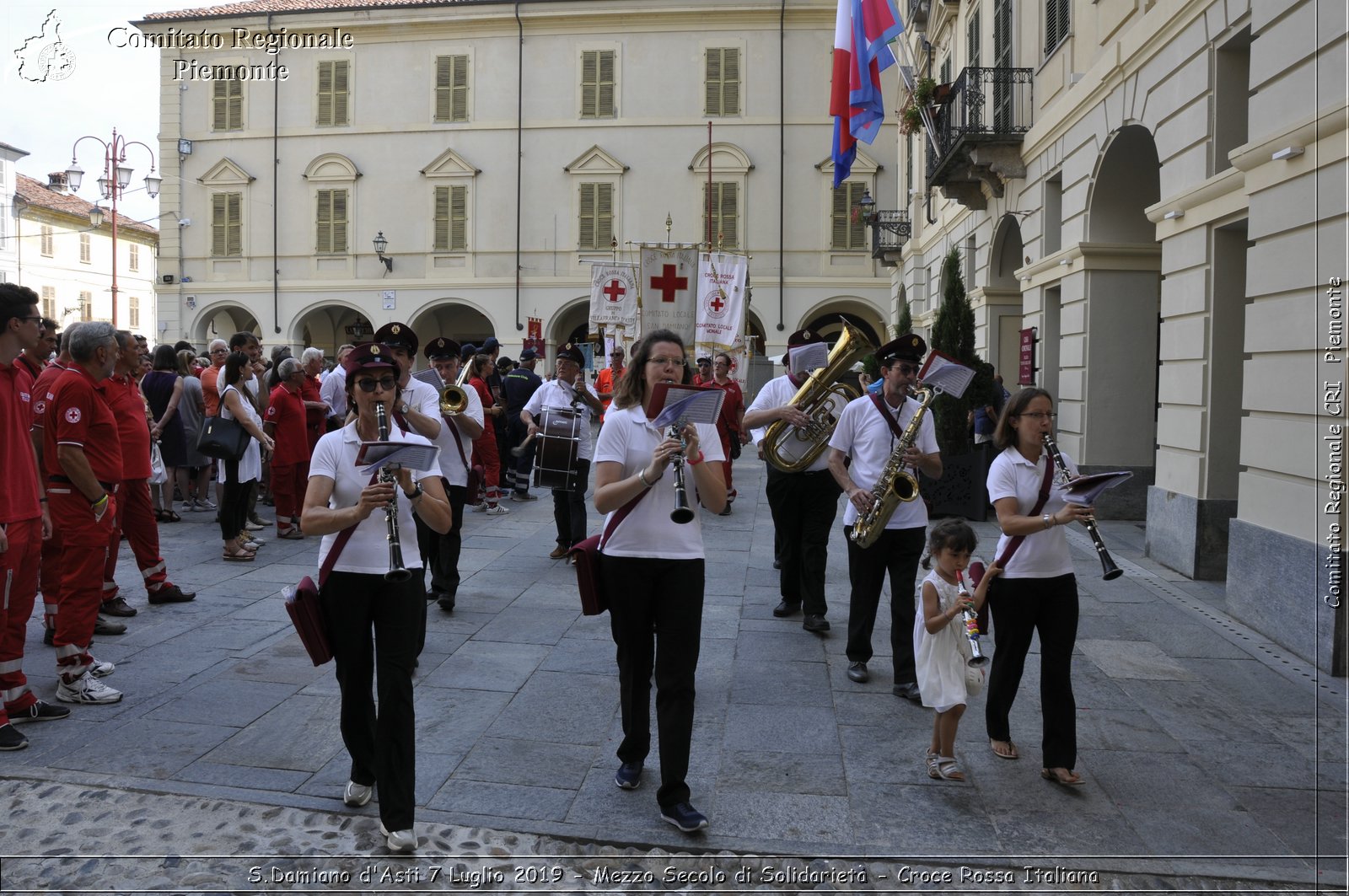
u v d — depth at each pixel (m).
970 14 17.16
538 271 28.73
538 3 28.20
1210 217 8.27
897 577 5.57
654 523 4.02
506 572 8.66
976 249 17.00
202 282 29.86
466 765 4.52
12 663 4.80
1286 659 6.26
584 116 28.48
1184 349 8.80
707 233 26.52
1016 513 4.33
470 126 28.72
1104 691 5.64
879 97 13.92
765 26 28.11
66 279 38.75
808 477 6.77
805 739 4.88
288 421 9.98
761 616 7.23
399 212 29.08
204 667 5.85
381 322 29.20
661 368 4.02
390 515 3.65
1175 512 8.86
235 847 3.76
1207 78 8.38
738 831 3.94
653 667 4.30
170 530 10.58
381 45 29.00
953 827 3.99
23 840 3.79
